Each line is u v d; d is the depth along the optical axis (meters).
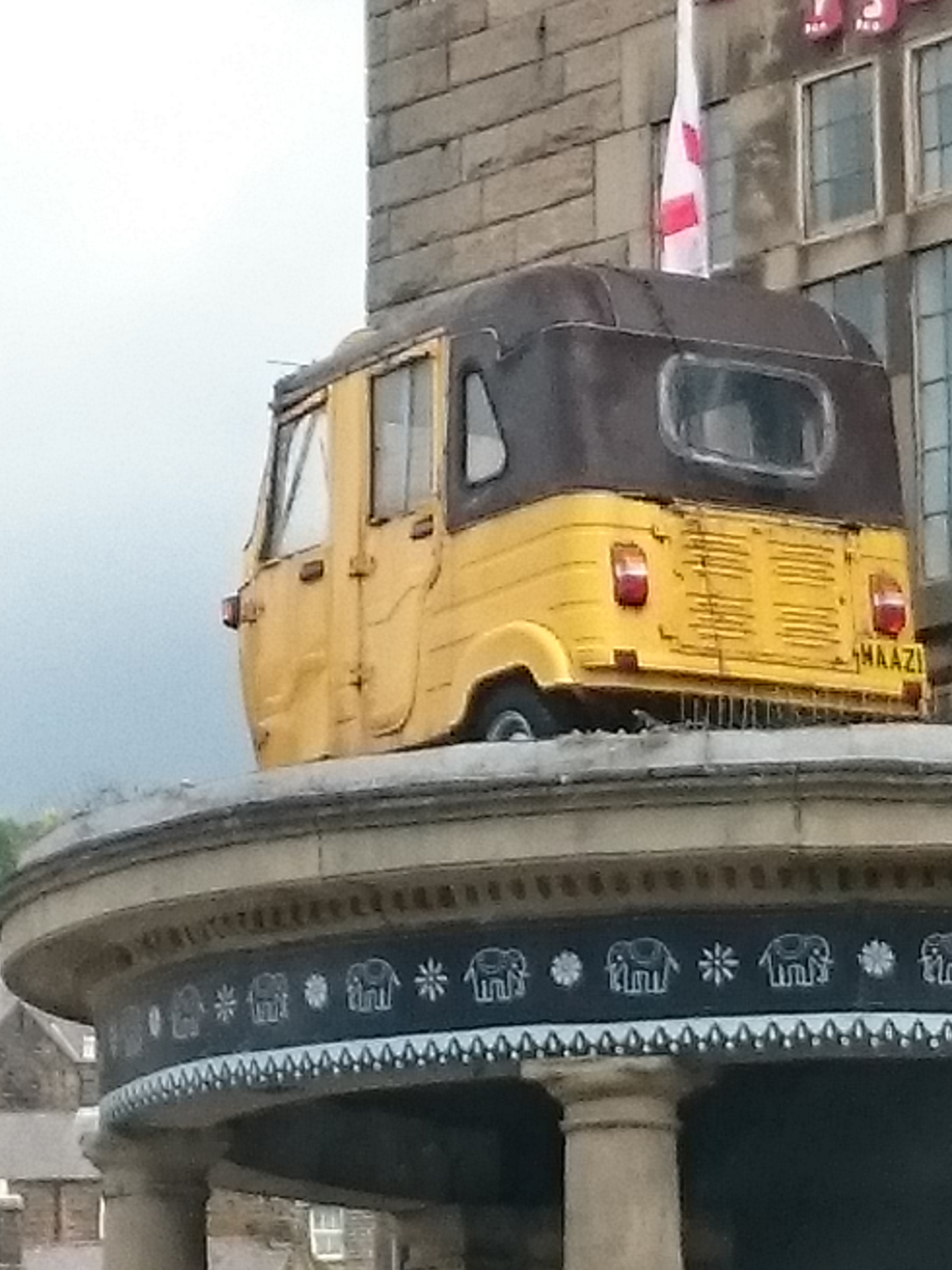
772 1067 19.23
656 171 23.58
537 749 15.73
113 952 18.22
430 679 17.72
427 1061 16.38
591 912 16.06
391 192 25.39
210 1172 19.36
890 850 15.42
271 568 19.20
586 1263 15.71
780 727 16.52
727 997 15.89
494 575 17.39
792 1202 21.31
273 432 19.48
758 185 22.70
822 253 22.22
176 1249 18.77
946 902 15.88
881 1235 21.03
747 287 19.25
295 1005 16.91
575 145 24.12
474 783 15.66
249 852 16.34
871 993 15.84
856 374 18.48
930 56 21.91
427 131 25.22
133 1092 18.19
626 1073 15.89
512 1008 16.19
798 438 18.11
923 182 21.78
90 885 17.31
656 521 17.28
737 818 15.38
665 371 17.62
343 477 18.61
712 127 23.14
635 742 15.56
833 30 22.36
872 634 18.02
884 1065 18.94
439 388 17.98
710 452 17.64
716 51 23.12
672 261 22.16
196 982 17.58
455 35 25.16
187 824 16.50
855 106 22.30
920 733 15.45
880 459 18.41
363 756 16.81
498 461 17.52
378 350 18.55
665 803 15.41
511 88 24.66
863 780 15.27
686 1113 20.06
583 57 24.17
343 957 16.75
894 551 18.31
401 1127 21.58
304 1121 20.66
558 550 17.05
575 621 16.92
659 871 15.79
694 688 17.20
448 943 16.44
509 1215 22.22
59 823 17.97
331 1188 21.08
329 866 16.06
